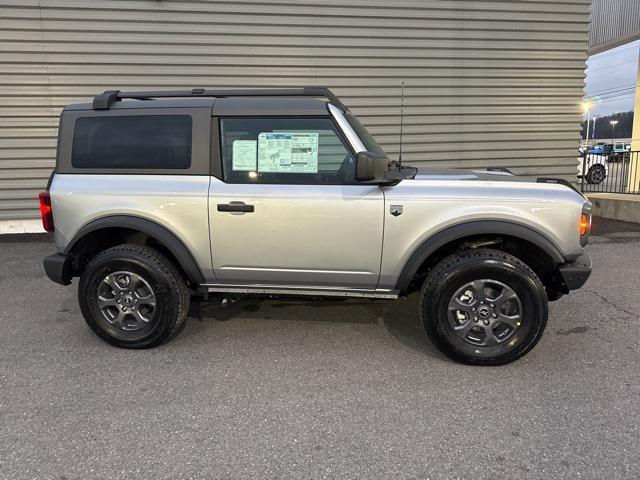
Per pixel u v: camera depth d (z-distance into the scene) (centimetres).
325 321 420
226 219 343
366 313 439
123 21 745
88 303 361
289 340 382
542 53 841
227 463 238
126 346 364
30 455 244
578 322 410
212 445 252
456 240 351
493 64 833
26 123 759
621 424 267
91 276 355
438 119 838
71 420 275
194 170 349
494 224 325
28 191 779
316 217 336
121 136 358
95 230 356
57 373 330
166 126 353
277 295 385
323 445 252
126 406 289
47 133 765
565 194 329
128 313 360
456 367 335
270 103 346
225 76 778
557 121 869
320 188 337
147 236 383
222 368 336
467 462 238
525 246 347
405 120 830
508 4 817
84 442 255
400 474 230
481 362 331
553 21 832
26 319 431
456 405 288
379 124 827
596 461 237
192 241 349
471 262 321
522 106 855
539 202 324
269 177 346
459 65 825
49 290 514
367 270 343
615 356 348
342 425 269
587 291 489
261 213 339
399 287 346
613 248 668
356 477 229
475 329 333
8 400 296
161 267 351
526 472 230
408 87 820
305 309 450
